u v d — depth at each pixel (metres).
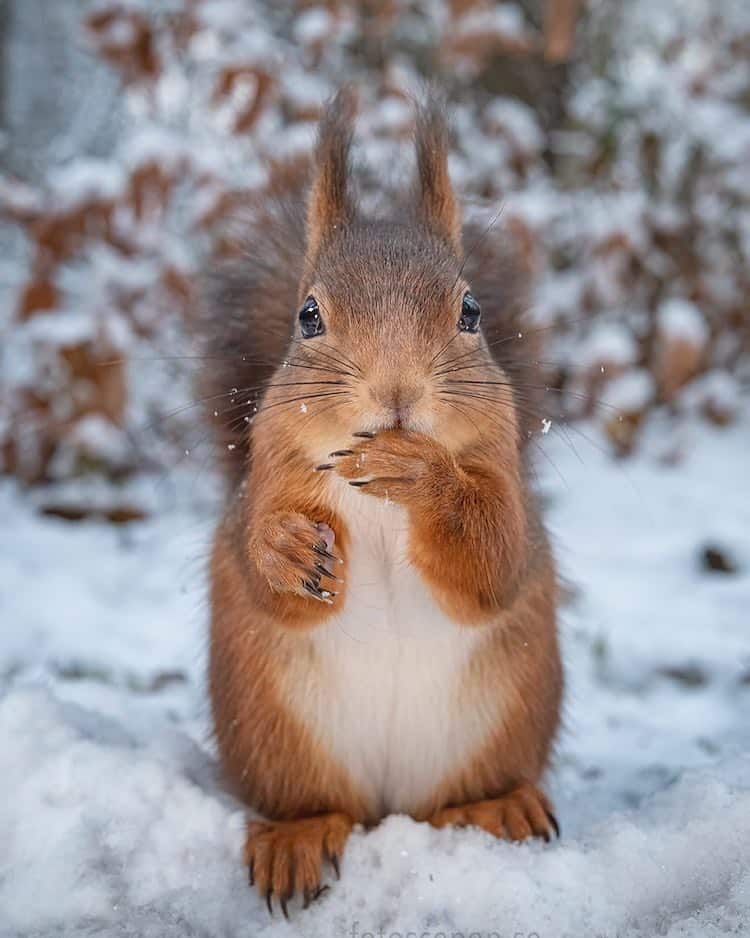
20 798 0.68
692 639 0.88
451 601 0.66
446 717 0.68
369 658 0.68
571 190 1.33
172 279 1.10
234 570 0.69
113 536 1.03
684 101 1.31
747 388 1.39
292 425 0.66
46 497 1.09
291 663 0.68
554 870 0.65
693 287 1.29
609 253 1.24
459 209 0.72
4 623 0.89
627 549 1.00
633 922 0.65
